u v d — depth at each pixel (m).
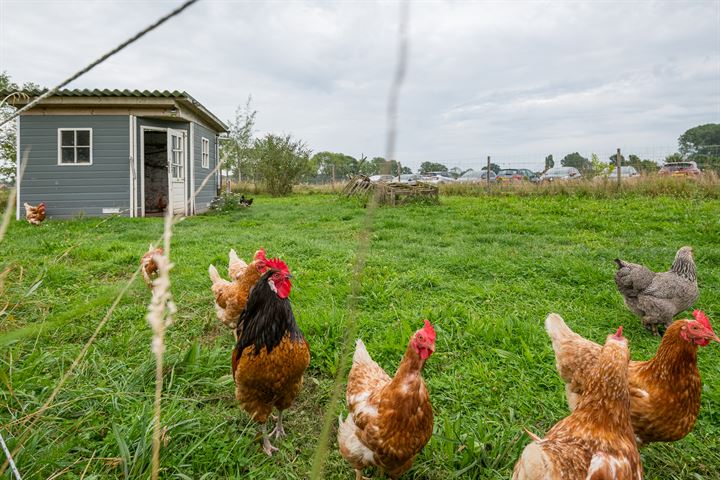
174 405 3.20
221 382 3.77
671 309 4.74
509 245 9.42
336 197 24.59
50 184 14.41
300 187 31.42
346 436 2.68
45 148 14.35
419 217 14.23
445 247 9.38
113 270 7.09
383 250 8.97
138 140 14.99
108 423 3.05
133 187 14.68
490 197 20.86
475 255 8.20
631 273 5.11
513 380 3.85
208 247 9.22
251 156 28.36
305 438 3.29
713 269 7.11
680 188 17.39
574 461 2.00
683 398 2.68
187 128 16.50
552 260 7.61
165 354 4.12
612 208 14.66
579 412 2.22
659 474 2.89
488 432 3.11
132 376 3.64
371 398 2.59
